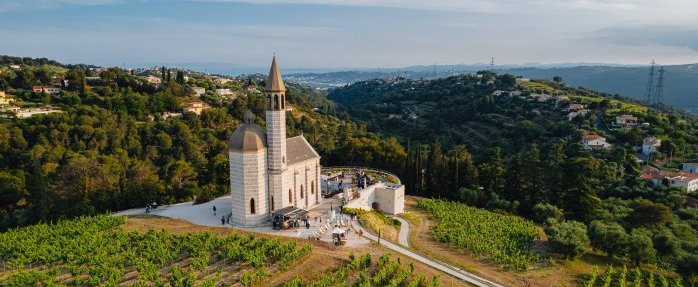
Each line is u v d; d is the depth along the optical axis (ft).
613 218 389.19
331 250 244.63
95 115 558.56
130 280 208.23
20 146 472.44
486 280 239.91
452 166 461.78
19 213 323.57
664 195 441.27
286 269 215.72
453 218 358.23
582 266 287.28
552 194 429.38
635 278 265.95
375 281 208.23
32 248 240.12
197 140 554.87
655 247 310.86
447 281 228.02
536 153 446.60
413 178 472.85
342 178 415.44
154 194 353.92
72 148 492.13
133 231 261.03
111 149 508.94
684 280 279.49
